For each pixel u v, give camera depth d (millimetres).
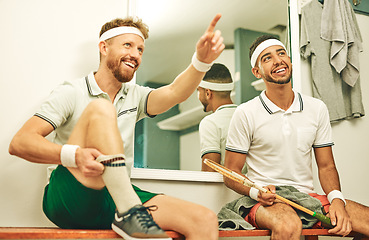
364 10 2734
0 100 1948
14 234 1245
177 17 2334
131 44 1777
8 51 1998
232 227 1713
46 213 1608
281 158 2045
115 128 1351
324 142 2111
